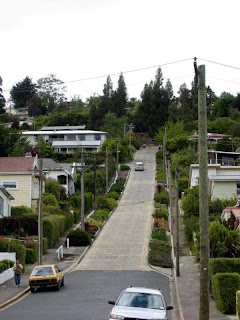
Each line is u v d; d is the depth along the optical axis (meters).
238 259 26.58
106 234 54.28
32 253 40.56
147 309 17.28
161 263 40.19
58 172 75.12
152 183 89.62
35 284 28.48
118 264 40.84
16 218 48.62
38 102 186.88
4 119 163.00
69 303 24.50
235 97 153.75
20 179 57.56
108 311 21.94
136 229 56.19
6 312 22.22
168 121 144.50
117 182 90.00
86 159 101.38
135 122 157.50
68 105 198.25
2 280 31.42
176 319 21.86
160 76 164.38
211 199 56.81
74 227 58.47
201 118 18.22
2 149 81.94
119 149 116.06
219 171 65.69
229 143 104.25
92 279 33.78
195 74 18.52
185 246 48.34
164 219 60.47
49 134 129.75
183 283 32.06
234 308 22.42
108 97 165.75
